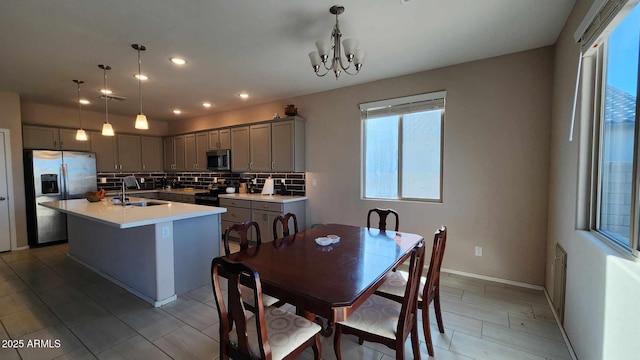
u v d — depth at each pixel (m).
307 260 1.82
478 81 3.04
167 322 2.30
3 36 2.43
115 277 3.09
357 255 1.93
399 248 2.10
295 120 4.28
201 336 2.11
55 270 3.45
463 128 3.14
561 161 2.33
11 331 2.17
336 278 1.53
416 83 3.41
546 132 2.74
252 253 1.98
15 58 2.90
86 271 3.42
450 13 2.14
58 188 4.68
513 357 1.86
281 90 4.15
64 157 4.73
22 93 4.21
